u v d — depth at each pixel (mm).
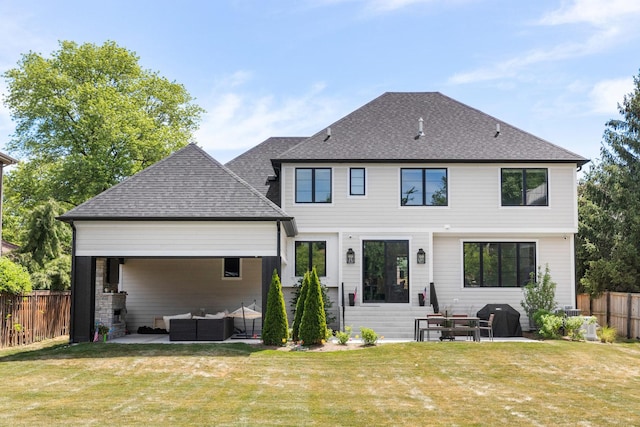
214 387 13664
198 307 26016
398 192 26359
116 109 35625
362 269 26094
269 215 19891
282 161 26109
